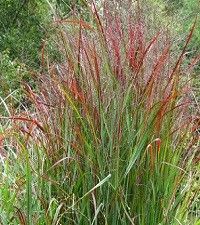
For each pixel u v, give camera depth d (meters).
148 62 2.13
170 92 2.12
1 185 2.23
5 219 2.11
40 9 7.36
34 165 2.23
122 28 2.13
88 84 2.09
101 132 2.07
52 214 2.13
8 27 7.66
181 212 2.25
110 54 2.08
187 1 5.73
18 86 5.25
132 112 2.08
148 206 2.13
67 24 2.23
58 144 2.15
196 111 2.38
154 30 2.26
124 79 2.06
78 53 2.06
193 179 2.31
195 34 5.48
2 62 5.76
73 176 2.12
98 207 2.02
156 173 2.12
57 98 2.17
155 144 2.10
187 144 2.29
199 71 2.79
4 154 2.49
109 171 2.08
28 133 2.16
